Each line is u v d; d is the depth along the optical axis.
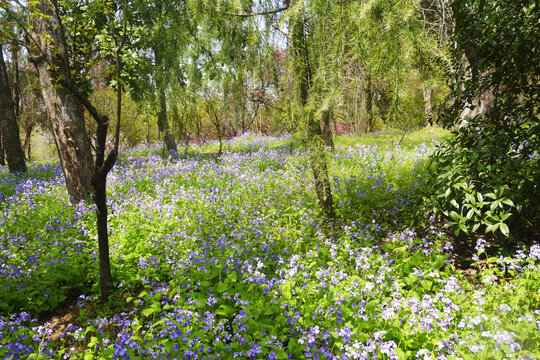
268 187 8.38
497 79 4.05
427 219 4.95
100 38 4.30
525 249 3.81
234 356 3.07
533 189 3.66
